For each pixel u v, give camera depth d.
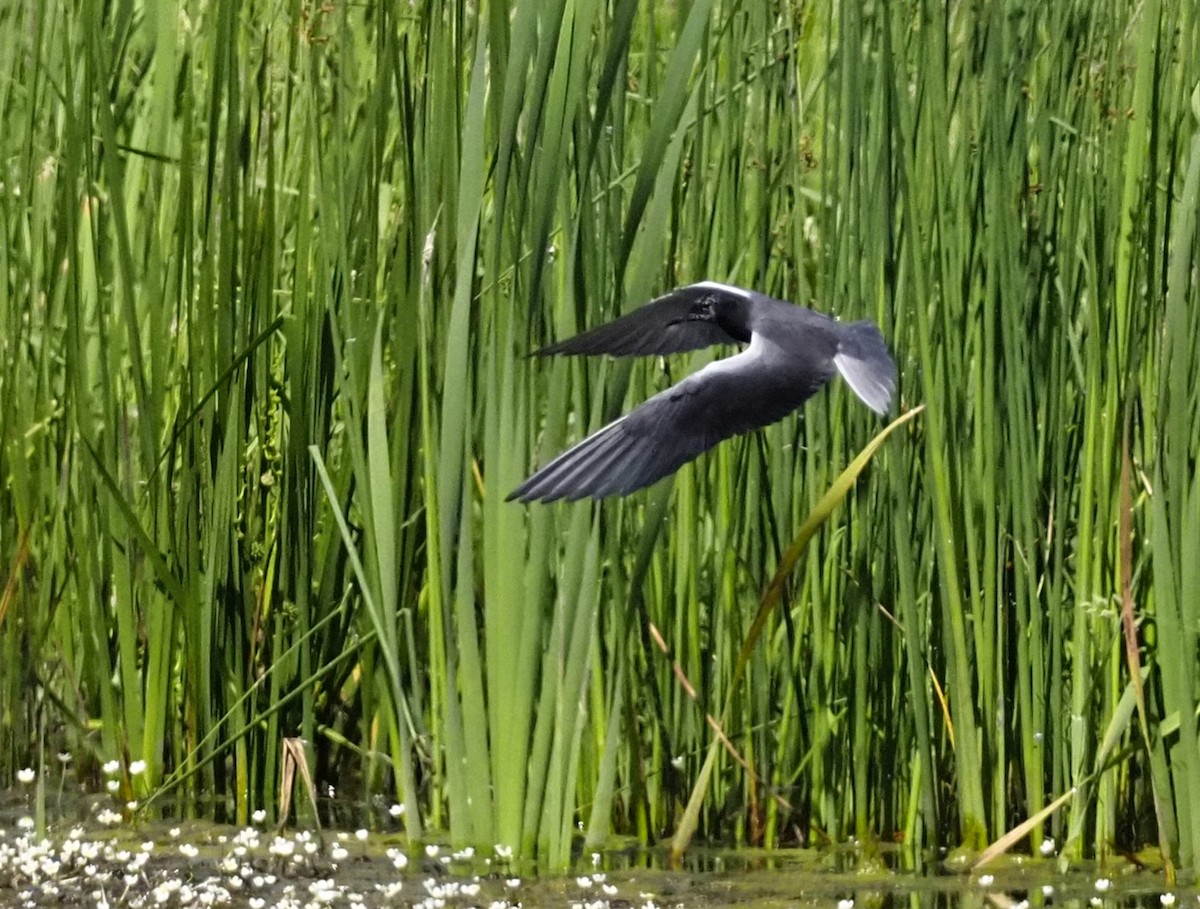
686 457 5.21
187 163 8.94
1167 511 8.61
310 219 9.23
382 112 8.93
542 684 8.52
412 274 8.77
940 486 8.52
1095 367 8.60
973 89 8.90
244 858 8.72
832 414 8.88
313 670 9.55
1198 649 8.87
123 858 8.62
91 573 9.37
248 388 9.28
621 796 9.26
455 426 8.32
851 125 8.53
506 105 8.02
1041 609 9.00
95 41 8.89
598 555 8.33
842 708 9.14
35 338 10.41
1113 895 8.41
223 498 9.20
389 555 8.55
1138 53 8.42
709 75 9.23
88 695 10.04
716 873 8.66
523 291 8.27
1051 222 9.05
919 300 8.38
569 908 8.02
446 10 8.84
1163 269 8.93
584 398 8.33
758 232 8.83
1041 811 8.75
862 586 8.82
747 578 9.20
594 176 8.65
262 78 9.05
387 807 9.62
